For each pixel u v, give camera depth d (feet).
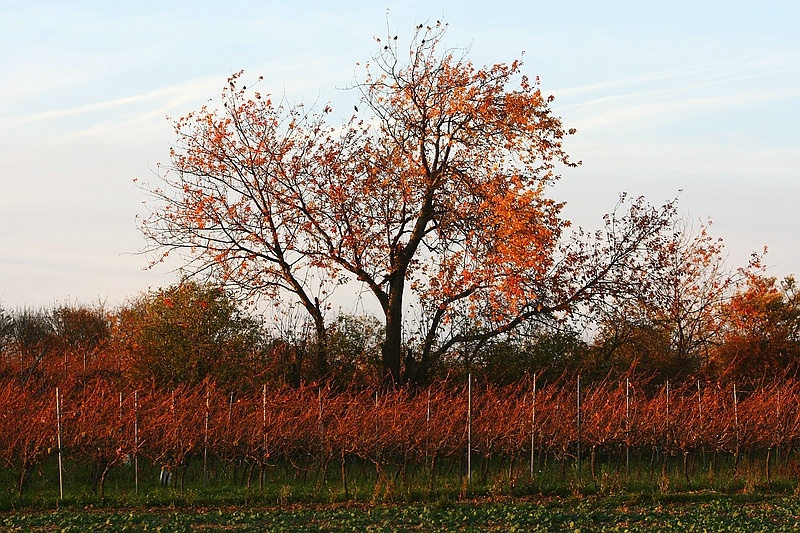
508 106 138.51
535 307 140.26
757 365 173.37
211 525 70.90
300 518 74.54
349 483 95.09
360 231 143.33
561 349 147.54
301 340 145.59
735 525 71.61
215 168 143.74
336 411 100.48
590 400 107.55
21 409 93.81
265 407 95.20
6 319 236.22
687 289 178.81
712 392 116.26
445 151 144.15
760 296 179.42
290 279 143.74
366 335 151.43
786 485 95.61
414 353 150.41
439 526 70.64
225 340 136.36
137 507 81.41
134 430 90.63
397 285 145.69
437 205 143.54
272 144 145.79
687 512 78.79
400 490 85.92
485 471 101.19
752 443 106.63
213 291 138.41
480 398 106.22
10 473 96.89
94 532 67.10
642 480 96.02
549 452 103.96
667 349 163.94
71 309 260.01
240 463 101.91
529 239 128.47
